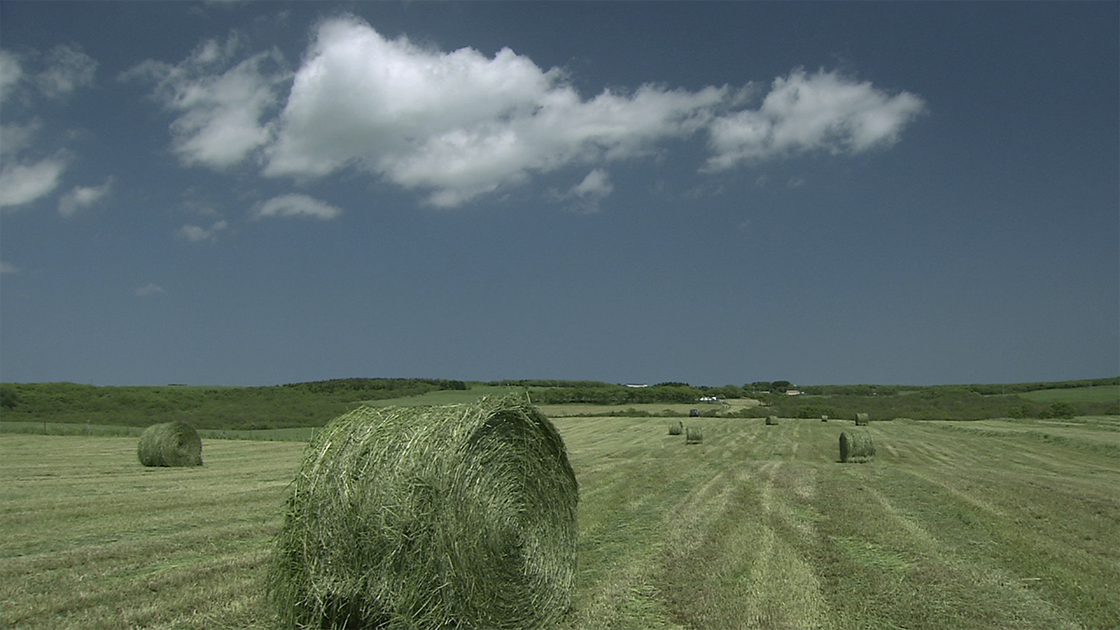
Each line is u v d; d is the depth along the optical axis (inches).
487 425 347.9
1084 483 831.1
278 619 317.7
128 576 390.6
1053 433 1705.2
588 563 423.2
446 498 318.7
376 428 329.1
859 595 351.6
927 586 368.5
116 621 314.2
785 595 350.6
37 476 864.9
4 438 1525.6
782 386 4360.2
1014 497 692.1
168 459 1012.5
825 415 2684.5
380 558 307.0
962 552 448.5
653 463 1089.4
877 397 3713.1
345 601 311.3
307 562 311.6
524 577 355.3
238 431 2011.6
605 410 2792.8
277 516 574.6
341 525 308.7
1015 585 370.9
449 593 315.9
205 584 370.9
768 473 927.0
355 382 2999.5
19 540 482.3
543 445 382.6
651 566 410.6
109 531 513.7
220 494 707.4
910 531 514.3
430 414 339.0
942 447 1446.9
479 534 332.5
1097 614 325.7
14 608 330.0
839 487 773.3
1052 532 520.4
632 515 586.2
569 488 392.8
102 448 1283.2
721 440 1649.9
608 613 332.2
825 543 471.2
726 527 526.9
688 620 319.3
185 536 490.0
